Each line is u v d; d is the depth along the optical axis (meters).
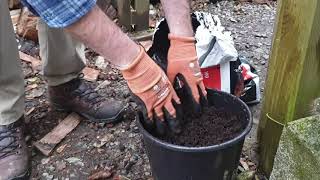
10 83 1.89
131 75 1.37
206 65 2.03
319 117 1.49
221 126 1.61
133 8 3.02
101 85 2.52
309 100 1.65
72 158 2.02
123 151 2.05
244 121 1.62
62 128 2.19
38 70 2.67
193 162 1.50
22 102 1.98
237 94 2.16
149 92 1.41
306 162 1.39
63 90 2.23
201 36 2.03
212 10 3.45
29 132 2.17
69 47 2.09
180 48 1.52
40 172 1.96
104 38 1.30
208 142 1.55
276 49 1.70
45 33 2.03
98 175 1.92
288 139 1.46
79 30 1.28
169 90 1.46
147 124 1.56
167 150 1.50
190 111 1.64
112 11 3.12
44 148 2.05
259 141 1.93
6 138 1.93
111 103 2.21
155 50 1.93
